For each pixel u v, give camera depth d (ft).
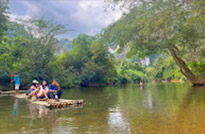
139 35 72.28
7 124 18.71
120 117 21.66
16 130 16.53
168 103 32.42
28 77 83.92
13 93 60.23
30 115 23.32
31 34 91.15
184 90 61.93
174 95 46.26
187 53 87.20
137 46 82.64
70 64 128.06
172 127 16.98
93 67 128.98
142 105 30.73
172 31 69.62
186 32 60.54
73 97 45.50
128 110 26.25
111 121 19.72
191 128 16.56
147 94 51.16
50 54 92.38
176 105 29.86
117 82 181.37
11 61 89.20
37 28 91.35
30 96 40.50
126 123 18.75
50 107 29.84
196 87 76.28
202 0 40.98
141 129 16.49
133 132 15.65
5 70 82.79
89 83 141.49
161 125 17.72
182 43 76.13
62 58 127.34
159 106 29.25
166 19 51.11
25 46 88.84
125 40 75.87
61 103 30.53
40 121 19.95
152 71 254.88
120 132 15.70
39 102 34.96
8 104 34.01
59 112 25.36
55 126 17.84
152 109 26.61
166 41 74.64
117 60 204.03
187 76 91.09
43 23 91.20
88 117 21.88
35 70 87.15
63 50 120.37
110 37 82.02
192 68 94.94
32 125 18.26
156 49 89.71
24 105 32.53
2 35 97.55
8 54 88.69
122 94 53.06
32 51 89.20
